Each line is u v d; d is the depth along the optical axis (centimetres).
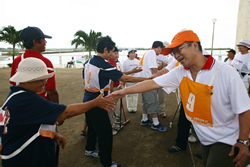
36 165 124
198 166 225
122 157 249
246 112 110
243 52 365
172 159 243
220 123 129
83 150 266
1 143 123
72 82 793
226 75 116
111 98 172
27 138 120
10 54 1479
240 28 620
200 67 129
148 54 325
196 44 124
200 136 144
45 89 195
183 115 248
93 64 201
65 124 357
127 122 363
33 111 117
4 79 832
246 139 109
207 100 125
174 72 155
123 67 421
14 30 1342
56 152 161
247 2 573
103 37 209
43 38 192
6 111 116
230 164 131
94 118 198
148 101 316
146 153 258
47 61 194
